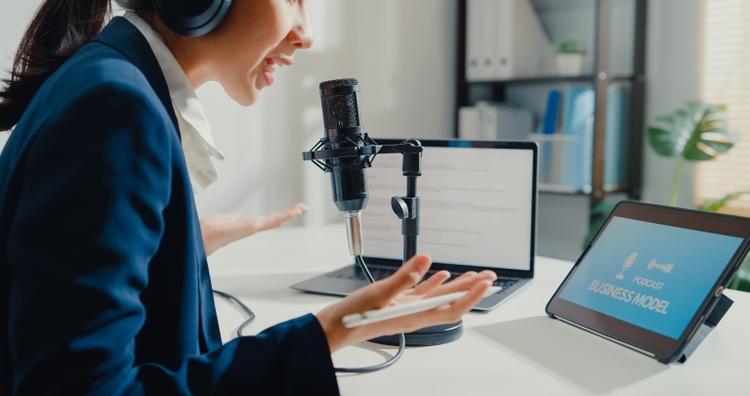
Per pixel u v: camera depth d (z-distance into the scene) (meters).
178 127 0.64
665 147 2.25
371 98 2.58
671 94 2.52
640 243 0.90
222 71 0.71
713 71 2.39
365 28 2.52
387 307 0.58
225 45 0.68
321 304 1.03
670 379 0.71
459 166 1.22
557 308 0.95
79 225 0.47
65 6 0.71
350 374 0.73
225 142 2.13
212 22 0.63
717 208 2.17
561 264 1.34
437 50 2.82
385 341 0.84
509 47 2.62
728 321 0.93
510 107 2.80
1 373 0.54
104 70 0.54
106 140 0.48
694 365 0.75
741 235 0.77
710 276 0.77
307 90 2.36
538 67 2.81
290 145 2.33
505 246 1.19
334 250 1.49
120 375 0.49
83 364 0.45
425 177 1.24
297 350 0.56
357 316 0.54
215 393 0.53
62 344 0.45
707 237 0.81
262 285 1.16
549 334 0.88
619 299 0.87
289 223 2.36
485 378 0.72
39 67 0.69
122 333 0.48
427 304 0.56
